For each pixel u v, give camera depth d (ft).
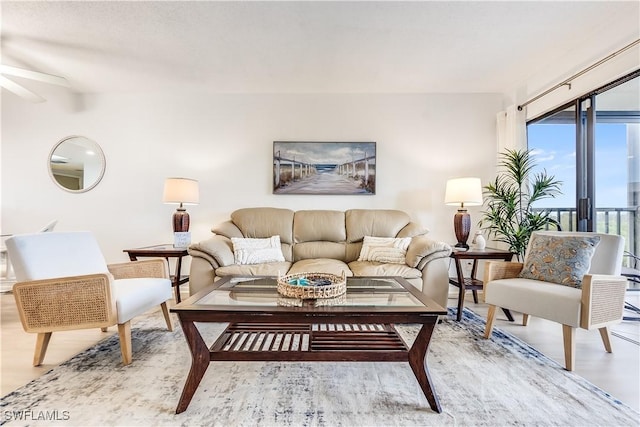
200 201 11.95
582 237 6.98
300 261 10.07
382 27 7.68
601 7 6.94
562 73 9.33
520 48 8.68
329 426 4.26
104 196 11.94
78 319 5.88
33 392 5.04
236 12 7.12
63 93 11.82
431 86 11.35
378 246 9.94
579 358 6.23
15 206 11.91
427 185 11.96
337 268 8.91
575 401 4.80
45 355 6.32
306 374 5.64
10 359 6.21
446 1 6.73
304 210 11.43
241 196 11.97
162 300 7.42
